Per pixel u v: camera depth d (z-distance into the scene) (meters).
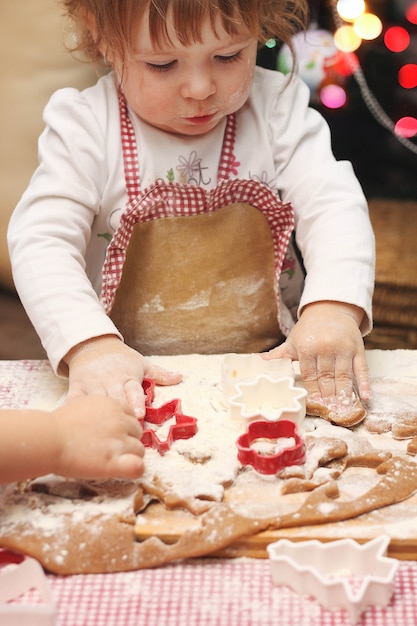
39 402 1.00
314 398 0.95
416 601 0.70
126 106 1.20
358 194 1.20
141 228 1.16
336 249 1.11
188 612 0.69
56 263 1.07
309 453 0.84
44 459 0.76
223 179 1.23
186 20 1.00
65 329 1.00
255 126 1.24
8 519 0.77
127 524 0.76
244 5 1.02
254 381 0.94
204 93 1.07
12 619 0.66
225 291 1.22
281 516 0.76
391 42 1.99
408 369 1.07
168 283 1.20
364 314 1.07
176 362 1.06
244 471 0.83
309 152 1.23
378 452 0.84
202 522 0.76
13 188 1.67
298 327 1.04
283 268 1.30
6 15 1.56
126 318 1.22
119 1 1.02
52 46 1.57
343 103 2.04
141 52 1.05
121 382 0.93
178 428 0.88
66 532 0.75
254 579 0.72
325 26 1.91
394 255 1.75
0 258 1.80
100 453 0.78
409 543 0.74
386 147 2.37
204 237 1.19
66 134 1.16
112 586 0.71
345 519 0.76
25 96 1.60
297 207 1.21
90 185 1.16
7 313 1.92
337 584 0.68
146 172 1.19
